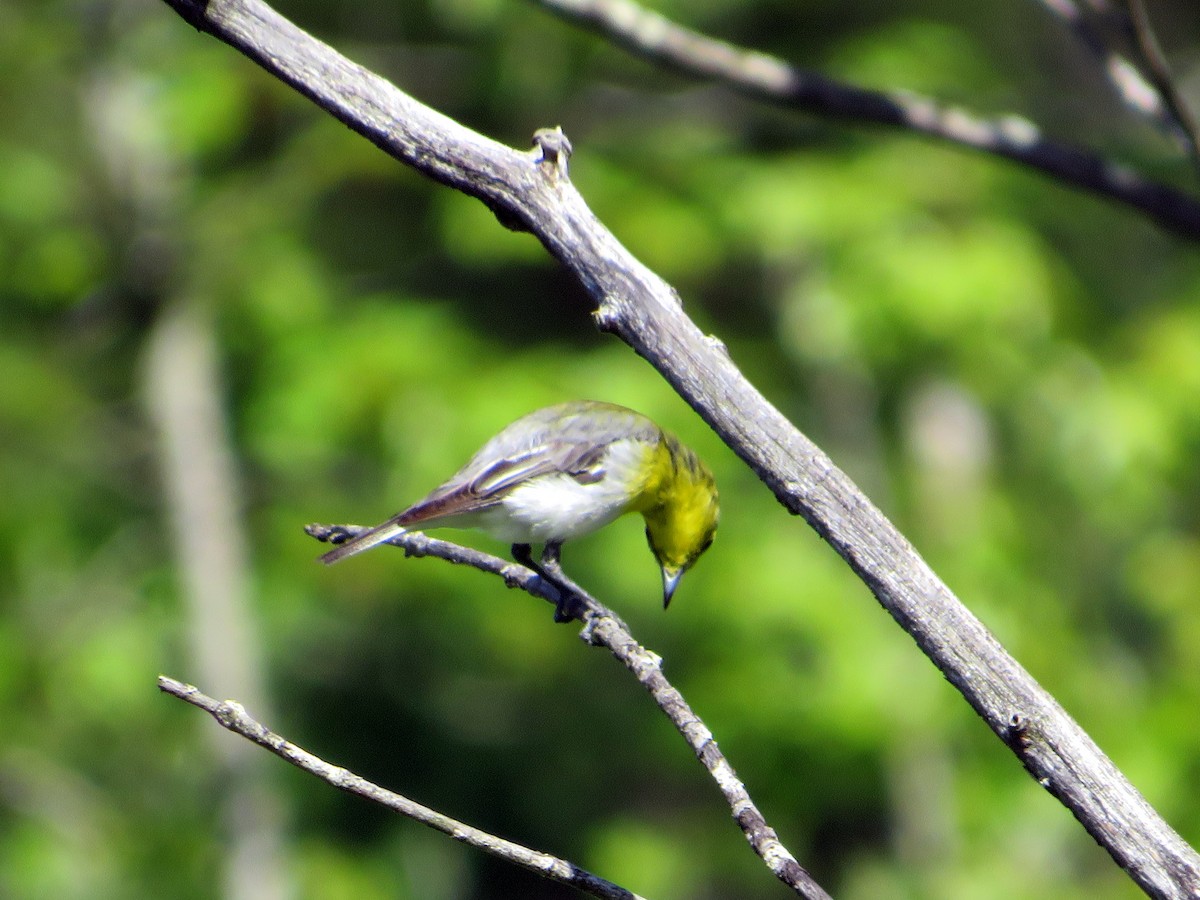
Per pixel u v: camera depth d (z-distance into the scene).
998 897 14.10
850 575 14.80
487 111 16.69
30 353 16.48
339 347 15.17
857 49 16.30
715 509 7.86
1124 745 14.07
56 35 15.62
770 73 7.32
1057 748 3.26
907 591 3.39
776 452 3.50
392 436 14.58
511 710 17.58
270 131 17.16
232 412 16.67
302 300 15.71
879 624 14.56
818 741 14.41
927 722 14.13
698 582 14.46
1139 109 6.46
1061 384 14.84
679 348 3.58
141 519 16.66
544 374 14.94
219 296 16.05
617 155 16.16
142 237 15.96
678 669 15.65
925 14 18.12
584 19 7.38
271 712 15.95
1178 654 15.10
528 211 3.68
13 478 15.96
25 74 15.84
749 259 16.83
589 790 17.50
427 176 3.74
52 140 16.09
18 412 16.03
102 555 16.33
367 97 3.74
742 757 14.97
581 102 16.42
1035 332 14.80
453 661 16.97
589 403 7.55
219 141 16.16
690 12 16.14
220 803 15.16
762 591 14.26
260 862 15.10
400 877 17.00
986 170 15.66
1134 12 5.55
